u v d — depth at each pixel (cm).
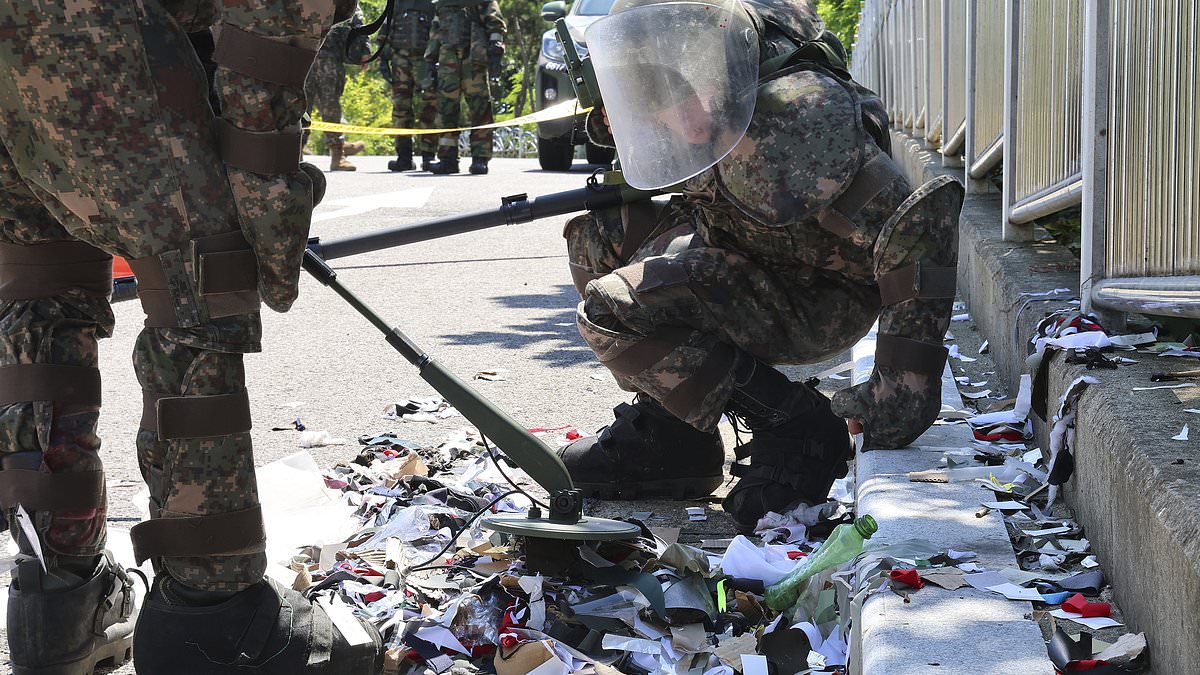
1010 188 489
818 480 313
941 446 311
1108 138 329
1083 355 294
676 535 309
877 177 284
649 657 242
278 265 209
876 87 1495
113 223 201
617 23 269
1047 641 210
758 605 259
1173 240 279
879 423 300
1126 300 300
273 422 422
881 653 201
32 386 217
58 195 200
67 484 219
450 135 1440
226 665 212
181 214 201
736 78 271
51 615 221
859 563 244
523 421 423
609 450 339
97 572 229
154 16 199
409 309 634
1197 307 254
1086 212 335
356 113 4047
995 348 430
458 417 428
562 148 1469
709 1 270
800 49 291
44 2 193
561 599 261
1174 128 279
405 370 500
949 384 399
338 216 977
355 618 236
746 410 313
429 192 1162
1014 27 485
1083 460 264
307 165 215
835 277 316
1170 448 221
